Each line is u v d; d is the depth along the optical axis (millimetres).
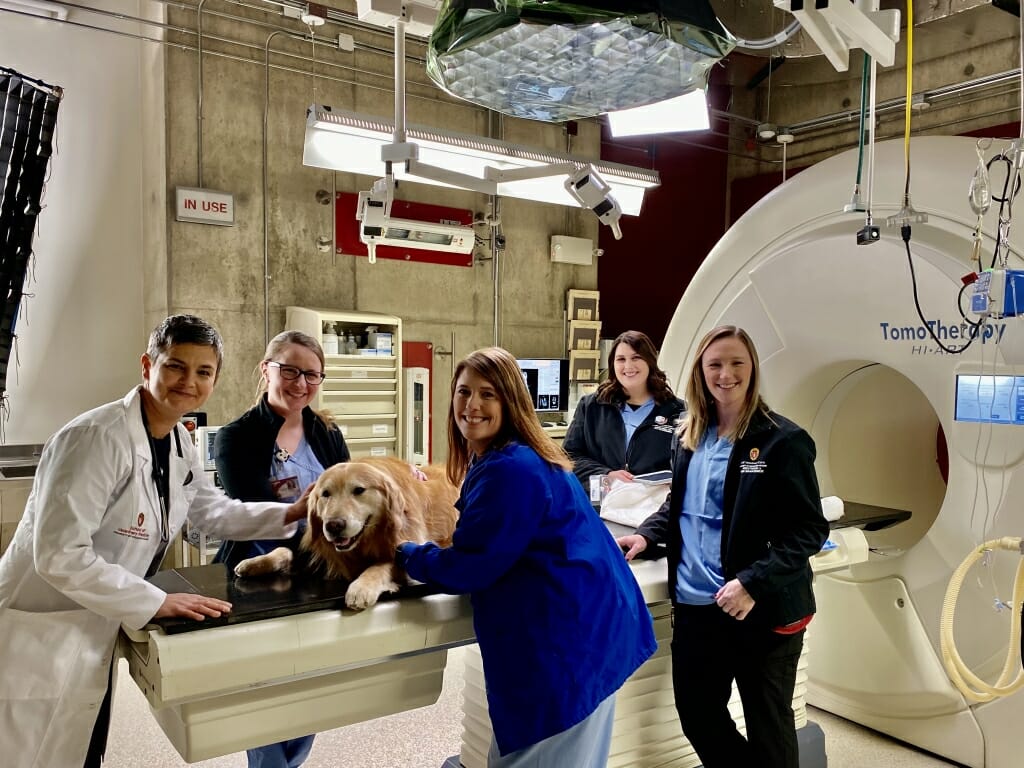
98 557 1409
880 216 2660
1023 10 1786
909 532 3148
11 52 4402
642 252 6863
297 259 4934
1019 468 2303
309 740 2160
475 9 1146
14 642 1450
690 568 2053
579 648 1527
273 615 1475
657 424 2959
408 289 5406
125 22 4723
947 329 2455
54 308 4555
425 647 1655
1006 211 2336
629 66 1298
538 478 1563
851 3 1467
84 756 1488
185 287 4516
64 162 4559
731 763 2043
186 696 1380
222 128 4613
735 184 7176
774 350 3014
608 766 2143
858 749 2719
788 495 1897
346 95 5105
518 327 5977
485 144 2977
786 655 1955
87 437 1450
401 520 1636
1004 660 2375
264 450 2049
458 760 2371
